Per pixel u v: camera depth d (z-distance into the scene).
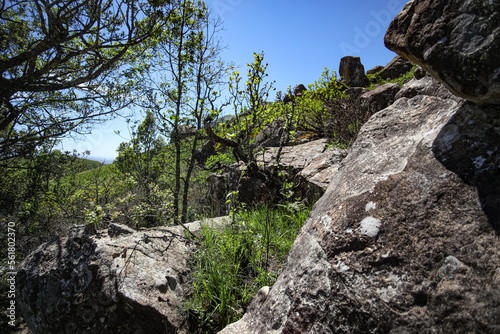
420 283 1.05
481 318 0.88
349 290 1.20
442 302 0.97
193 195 9.60
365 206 1.42
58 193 7.50
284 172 5.19
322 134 7.53
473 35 1.04
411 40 1.28
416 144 1.54
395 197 1.33
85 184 8.84
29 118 4.75
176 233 3.38
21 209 6.53
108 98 5.06
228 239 3.11
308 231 1.72
